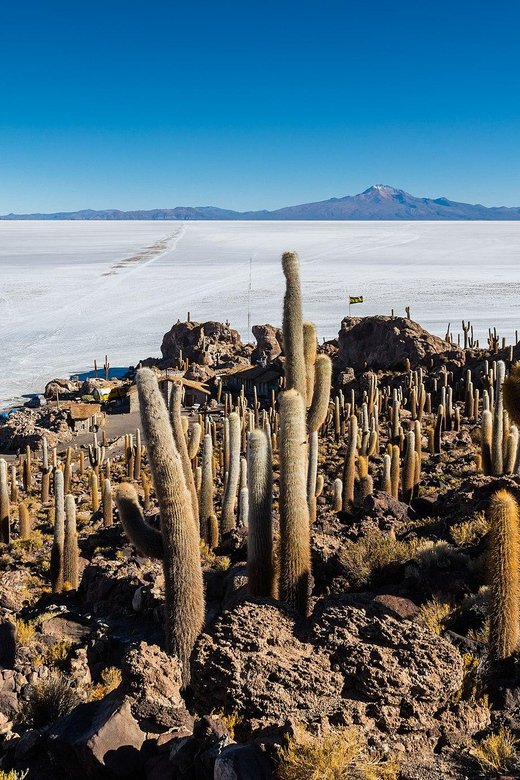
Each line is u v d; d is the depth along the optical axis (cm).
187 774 768
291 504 1144
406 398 5466
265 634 927
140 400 1089
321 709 816
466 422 4644
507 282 19112
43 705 1072
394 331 6600
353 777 712
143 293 16500
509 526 935
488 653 945
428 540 1444
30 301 15475
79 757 827
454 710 835
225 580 1598
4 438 5906
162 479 1087
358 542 1508
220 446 4416
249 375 7019
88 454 5134
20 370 9419
